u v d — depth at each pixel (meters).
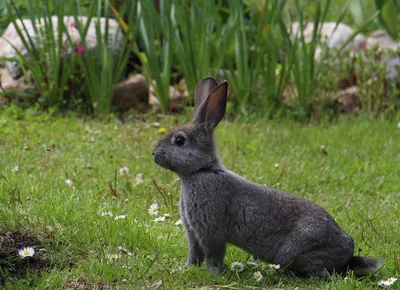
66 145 9.47
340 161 9.34
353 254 6.07
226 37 11.36
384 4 13.13
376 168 9.02
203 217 5.73
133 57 12.41
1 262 5.57
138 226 6.48
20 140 9.52
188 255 6.05
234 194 5.77
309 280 5.62
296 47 11.53
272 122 11.01
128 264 5.75
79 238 6.09
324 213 5.84
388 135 10.35
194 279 5.64
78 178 8.10
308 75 11.42
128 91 11.62
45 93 11.16
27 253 5.59
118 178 8.25
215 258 5.86
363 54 12.61
